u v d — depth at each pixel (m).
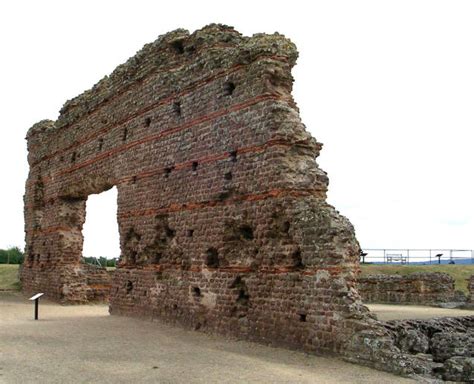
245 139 19.55
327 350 15.80
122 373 13.40
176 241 22.67
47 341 17.98
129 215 26.11
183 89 23.14
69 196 34.16
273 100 18.81
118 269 26.66
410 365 13.84
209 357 15.61
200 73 22.23
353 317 15.33
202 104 21.94
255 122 19.17
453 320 22.91
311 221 16.86
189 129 22.55
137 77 26.39
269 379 12.86
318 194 17.97
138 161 25.81
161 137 24.30
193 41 23.33
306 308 16.64
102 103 29.70
